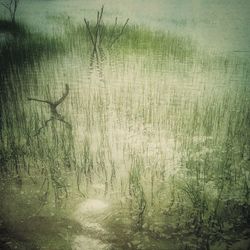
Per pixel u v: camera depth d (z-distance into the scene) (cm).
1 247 323
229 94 677
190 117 572
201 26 1343
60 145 488
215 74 813
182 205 374
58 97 662
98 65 873
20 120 555
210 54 979
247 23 1398
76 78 778
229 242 327
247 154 466
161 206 375
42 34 1162
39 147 477
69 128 512
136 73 818
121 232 342
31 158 461
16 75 771
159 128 541
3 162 450
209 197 384
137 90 704
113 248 324
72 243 330
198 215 359
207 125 539
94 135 521
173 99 650
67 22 1364
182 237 334
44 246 326
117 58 930
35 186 408
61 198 388
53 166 444
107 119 571
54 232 342
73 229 346
